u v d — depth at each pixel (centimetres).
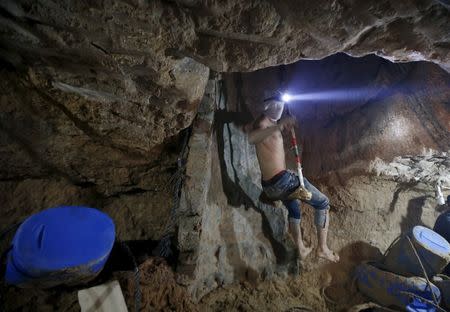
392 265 302
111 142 207
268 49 132
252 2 109
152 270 236
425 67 280
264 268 313
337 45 135
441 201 343
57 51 132
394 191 367
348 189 350
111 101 167
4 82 160
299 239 305
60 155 211
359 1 112
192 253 247
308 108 371
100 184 247
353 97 336
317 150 361
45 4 108
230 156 339
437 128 287
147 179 254
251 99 353
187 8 111
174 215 244
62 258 138
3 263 161
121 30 118
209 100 248
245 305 278
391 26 130
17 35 125
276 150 282
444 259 272
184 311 249
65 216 157
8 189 218
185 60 144
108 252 155
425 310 263
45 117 180
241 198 334
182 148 246
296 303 297
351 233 361
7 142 187
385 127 306
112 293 163
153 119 185
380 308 274
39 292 171
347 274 334
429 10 119
